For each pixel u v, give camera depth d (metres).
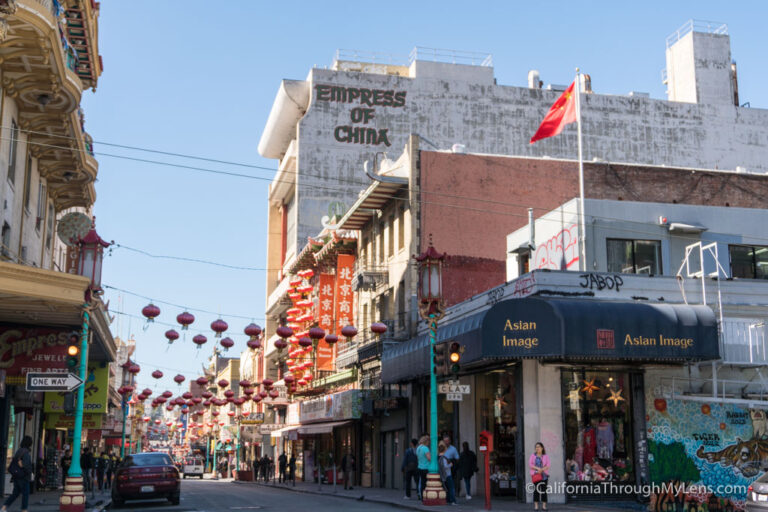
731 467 23.61
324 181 55.12
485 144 55.38
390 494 30.47
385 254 38.66
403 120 55.75
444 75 56.28
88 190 29.28
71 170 27.16
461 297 34.28
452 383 21.19
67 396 20.81
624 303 22.55
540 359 23.11
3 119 20.92
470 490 26.88
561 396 23.45
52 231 29.34
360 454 41.19
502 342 21.91
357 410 37.62
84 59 28.44
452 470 23.97
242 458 82.69
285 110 58.47
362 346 39.06
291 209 66.75
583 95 55.19
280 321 66.94
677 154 55.66
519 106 56.34
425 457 24.59
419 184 35.12
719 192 35.34
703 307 22.80
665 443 23.52
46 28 19.19
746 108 57.38
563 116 29.77
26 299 19.20
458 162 35.72
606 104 55.44
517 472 23.39
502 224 35.53
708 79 57.25
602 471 23.30
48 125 23.69
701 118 56.44
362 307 42.88
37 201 25.97
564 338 21.36
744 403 22.94
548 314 21.69
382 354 34.25
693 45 57.69
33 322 22.56
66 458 33.44
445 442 24.73
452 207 35.19
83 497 20.69
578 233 27.52
